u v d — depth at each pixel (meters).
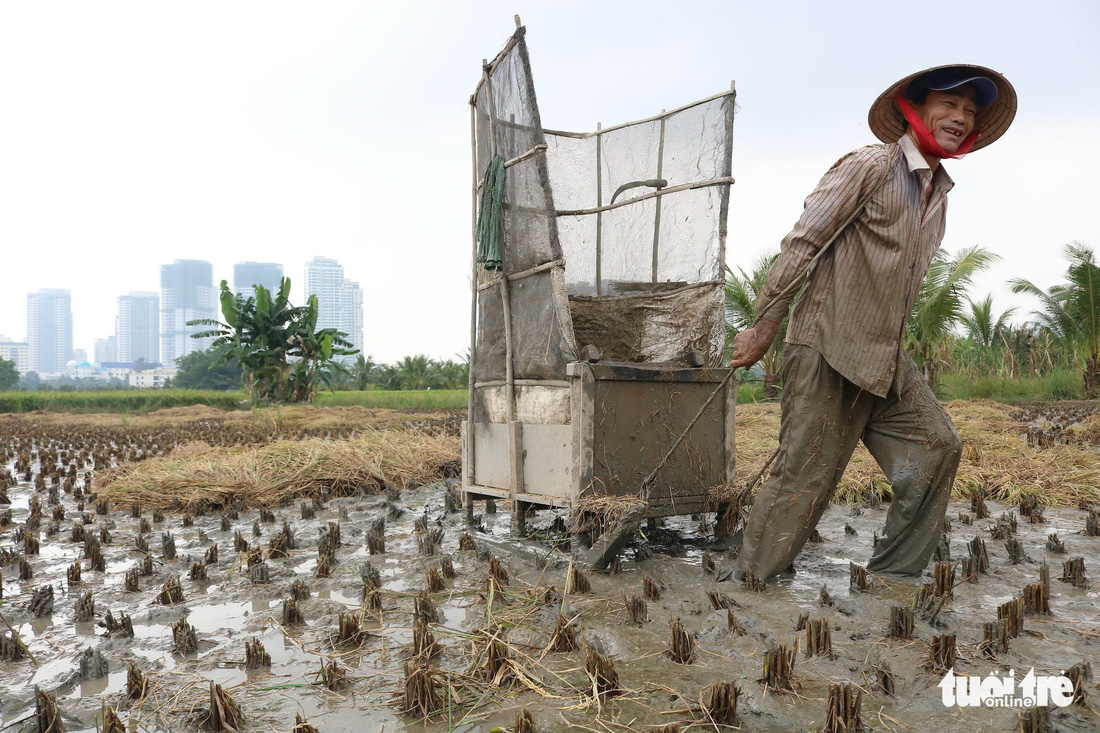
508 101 4.43
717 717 2.20
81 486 7.94
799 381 3.43
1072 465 6.80
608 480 4.03
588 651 2.54
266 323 27.31
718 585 3.60
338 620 3.04
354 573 4.09
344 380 56.09
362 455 7.86
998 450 7.71
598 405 3.98
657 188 5.14
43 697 2.25
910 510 3.53
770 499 3.56
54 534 5.38
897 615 2.79
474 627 3.09
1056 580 3.64
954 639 2.48
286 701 2.44
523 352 4.43
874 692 2.35
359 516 5.94
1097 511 5.21
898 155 3.22
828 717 2.08
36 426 18.80
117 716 2.25
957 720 2.17
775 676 2.36
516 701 2.40
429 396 32.53
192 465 7.48
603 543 3.78
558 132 5.54
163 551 4.62
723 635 2.86
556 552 4.15
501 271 4.59
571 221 5.57
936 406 3.45
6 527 5.75
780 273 3.34
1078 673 2.29
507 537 4.61
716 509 4.40
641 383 4.16
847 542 4.62
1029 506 5.36
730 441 4.52
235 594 3.74
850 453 3.53
